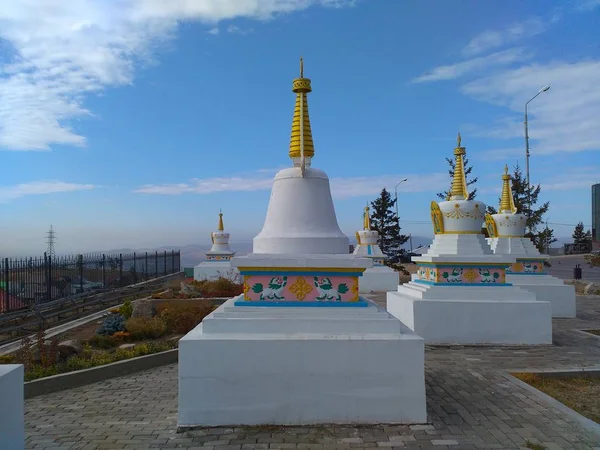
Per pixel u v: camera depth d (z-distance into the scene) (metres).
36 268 17.52
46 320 15.42
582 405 7.51
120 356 10.13
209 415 6.52
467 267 12.27
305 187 7.80
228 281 21.56
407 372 6.60
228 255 31.19
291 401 6.55
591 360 10.23
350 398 6.57
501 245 17.41
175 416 7.06
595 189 58.66
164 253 37.19
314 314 7.02
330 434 6.23
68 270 20.19
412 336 6.76
